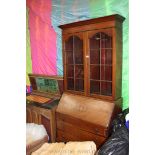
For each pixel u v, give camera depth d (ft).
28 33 9.60
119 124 5.66
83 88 7.39
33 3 9.17
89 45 6.79
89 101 6.98
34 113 8.32
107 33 6.24
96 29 6.48
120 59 6.63
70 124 7.25
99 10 7.18
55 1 8.41
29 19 9.45
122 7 6.61
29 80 9.84
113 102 6.47
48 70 9.21
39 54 9.39
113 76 6.40
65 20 8.27
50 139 7.87
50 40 8.88
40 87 9.37
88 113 6.73
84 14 7.64
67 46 7.64
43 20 8.97
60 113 7.52
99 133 6.32
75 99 7.42
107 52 6.55
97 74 6.91
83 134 6.84
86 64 6.96
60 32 8.48
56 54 8.80
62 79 8.36
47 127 7.93
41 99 8.77
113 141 5.00
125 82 6.93
